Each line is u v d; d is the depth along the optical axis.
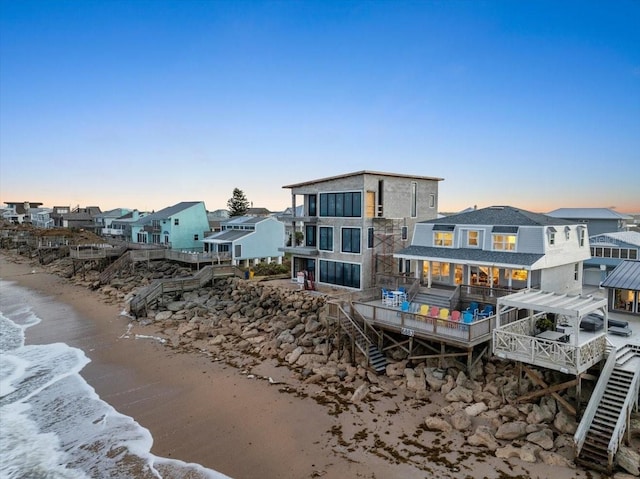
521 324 20.50
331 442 16.97
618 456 14.39
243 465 15.71
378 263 35.28
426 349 23.38
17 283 57.38
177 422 18.95
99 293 47.81
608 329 21.36
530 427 16.62
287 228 65.12
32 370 25.44
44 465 16.05
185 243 66.69
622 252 38.09
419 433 17.27
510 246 27.23
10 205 184.62
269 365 25.05
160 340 30.64
